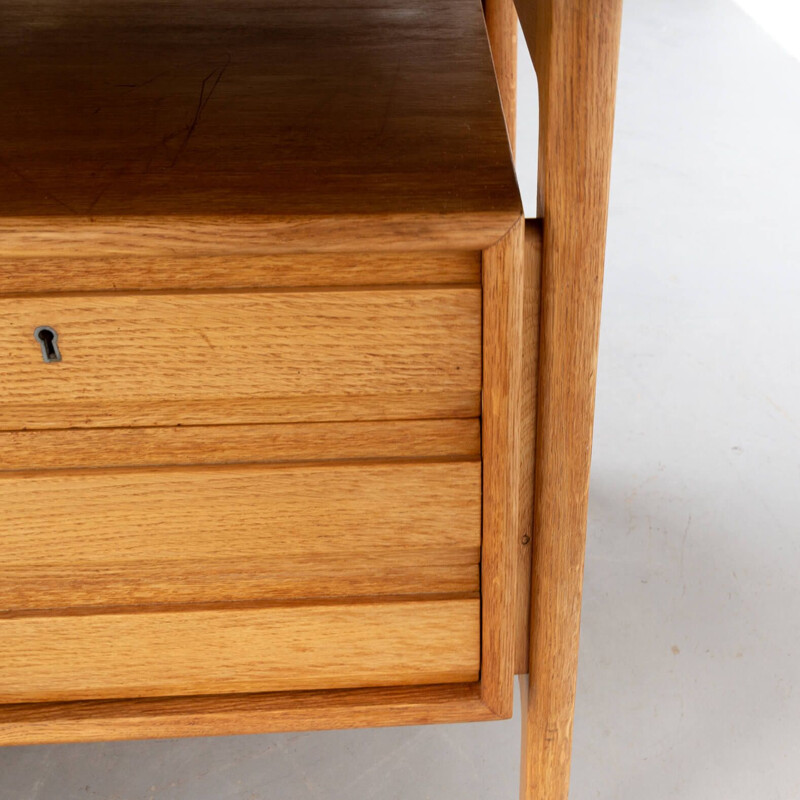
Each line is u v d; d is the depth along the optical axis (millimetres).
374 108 1178
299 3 1348
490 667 1246
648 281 2400
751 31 4000
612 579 1636
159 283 1099
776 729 1475
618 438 1915
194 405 1144
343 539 1194
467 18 1312
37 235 1064
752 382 2061
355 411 1149
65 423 1147
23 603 1223
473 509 1182
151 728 1262
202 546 1194
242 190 1088
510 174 1100
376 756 1463
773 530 1701
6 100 1196
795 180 2855
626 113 3291
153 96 1199
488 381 1126
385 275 1100
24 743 1264
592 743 1464
